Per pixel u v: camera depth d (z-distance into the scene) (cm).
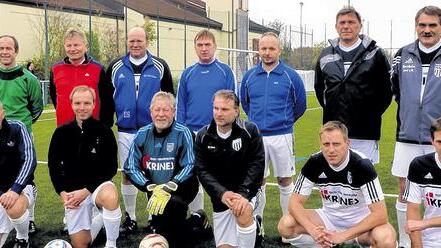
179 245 475
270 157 530
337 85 486
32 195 484
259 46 527
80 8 2712
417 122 459
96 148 468
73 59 533
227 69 546
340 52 488
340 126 401
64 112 541
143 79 537
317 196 686
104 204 455
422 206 586
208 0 4269
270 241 504
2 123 466
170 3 4016
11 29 2505
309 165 424
